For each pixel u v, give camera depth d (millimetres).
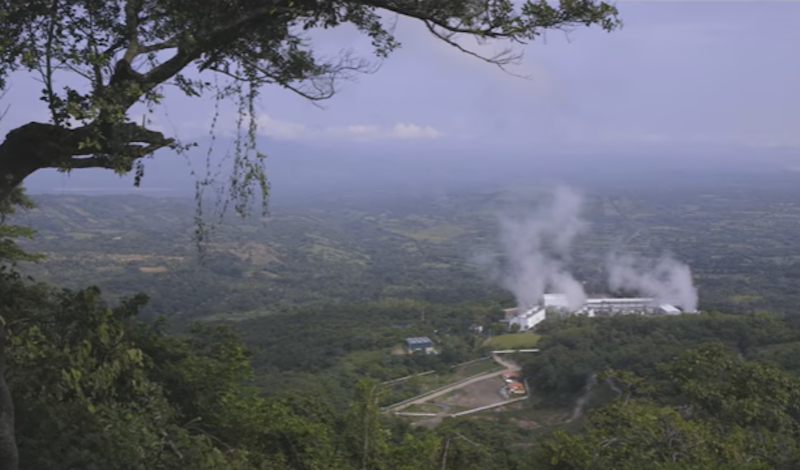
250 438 8008
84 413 4875
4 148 4090
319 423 9156
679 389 11562
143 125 4246
